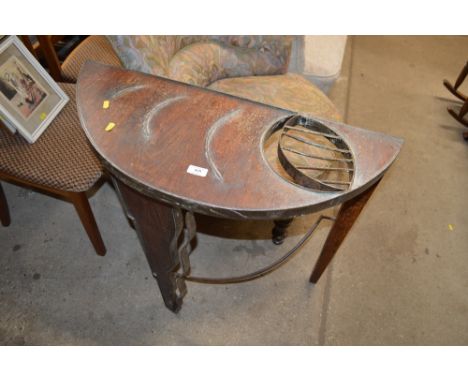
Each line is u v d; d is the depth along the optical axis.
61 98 1.15
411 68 2.37
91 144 0.68
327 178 1.03
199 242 1.38
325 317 1.22
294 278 1.30
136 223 0.81
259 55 1.30
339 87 2.15
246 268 1.32
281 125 0.76
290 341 1.16
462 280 1.36
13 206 1.41
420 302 1.29
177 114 0.75
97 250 1.27
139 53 0.91
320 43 1.53
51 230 1.35
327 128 0.74
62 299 1.19
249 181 0.64
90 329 1.14
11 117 0.98
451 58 2.50
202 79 1.20
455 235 1.50
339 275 1.32
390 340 1.18
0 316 1.14
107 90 0.79
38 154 1.00
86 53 1.33
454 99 2.17
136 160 0.66
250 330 1.17
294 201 0.62
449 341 1.20
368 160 0.69
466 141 1.91
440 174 1.73
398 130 1.94
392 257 1.40
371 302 1.27
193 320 1.18
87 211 1.11
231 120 0.74
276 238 1.35
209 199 0.61
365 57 2.42
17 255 1.28
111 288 1.23
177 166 0.66
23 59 1.06
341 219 0.90
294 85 1.30
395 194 1.62
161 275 0.95
